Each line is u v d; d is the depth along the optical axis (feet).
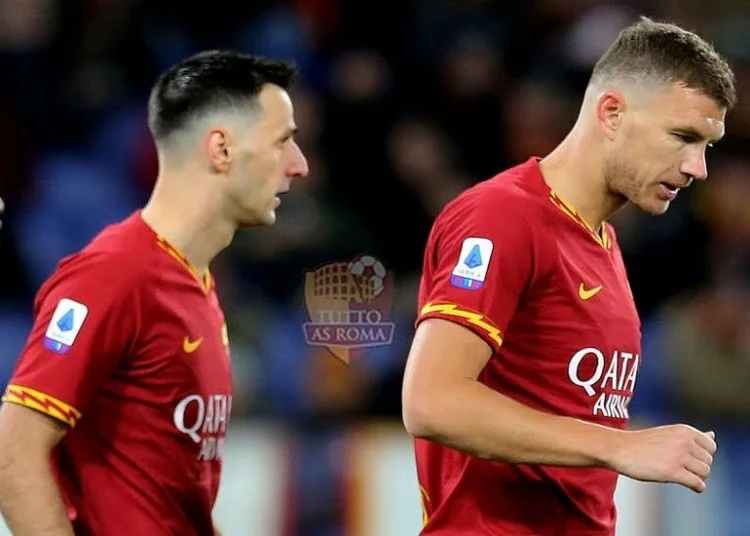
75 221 87.51
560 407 40.42
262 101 43.88
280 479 68.08
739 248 94.94
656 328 81.82
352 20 102.22
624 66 40.16
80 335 40.37
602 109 40.55
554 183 41.47
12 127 89.56
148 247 42.19
